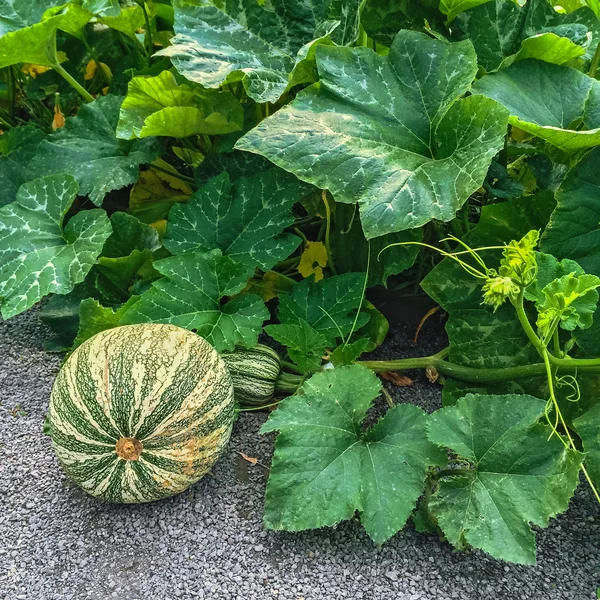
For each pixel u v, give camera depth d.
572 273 0.86
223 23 1.24
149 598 0.86
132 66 1.52
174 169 1.40
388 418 0.96
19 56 1.30
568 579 0.90
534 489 0.86
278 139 1.00
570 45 1.09
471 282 1.13
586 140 0.98
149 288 1.21
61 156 1.30
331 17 1.25
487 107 0.98
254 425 1.12
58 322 1.24
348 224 1.26
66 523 0.96
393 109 1.06
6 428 1.11
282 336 1.09
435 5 1.23
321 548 0.93
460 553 0.92
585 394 1.09
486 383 1.14
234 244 1.20
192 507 0.98
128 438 0.89
